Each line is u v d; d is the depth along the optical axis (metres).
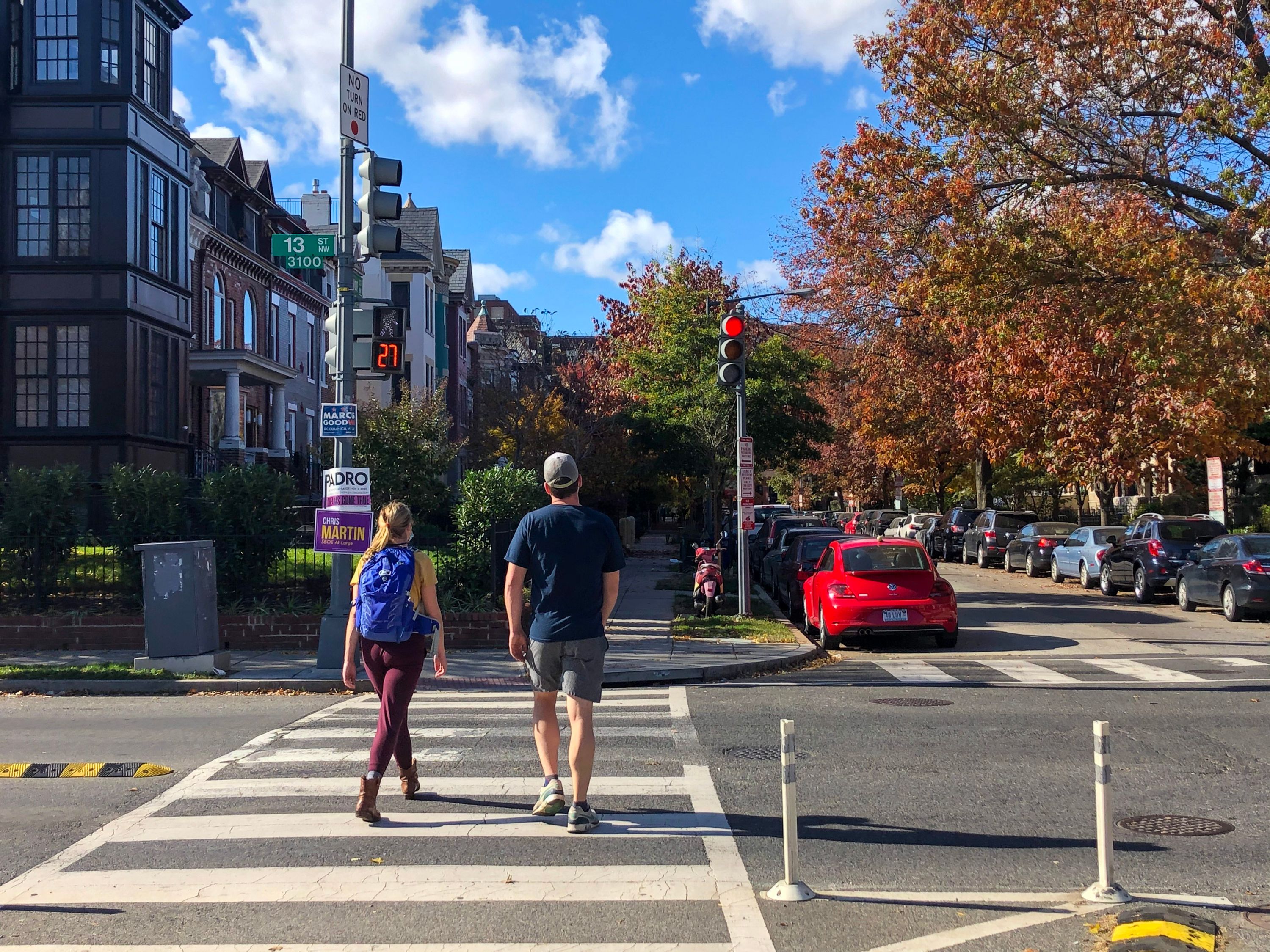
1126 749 8.68
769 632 16.45
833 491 66.31
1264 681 12.49
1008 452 32.38
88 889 5.54
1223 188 19.67
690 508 43.91
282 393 34.78
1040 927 4.96
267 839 6.37
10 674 12.55
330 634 13.16
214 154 33.31
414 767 7.27
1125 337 20.67
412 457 21.02
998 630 18.47
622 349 38.12
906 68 21.19
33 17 23.81
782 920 5.07
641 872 5.75
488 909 5.23
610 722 10.02
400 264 46.19
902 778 7.79
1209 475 24.59
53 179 23.77
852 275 33.69
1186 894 5.43
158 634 12.84
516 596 6.53
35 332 23.72
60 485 15.64
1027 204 22.02
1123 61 19.95
